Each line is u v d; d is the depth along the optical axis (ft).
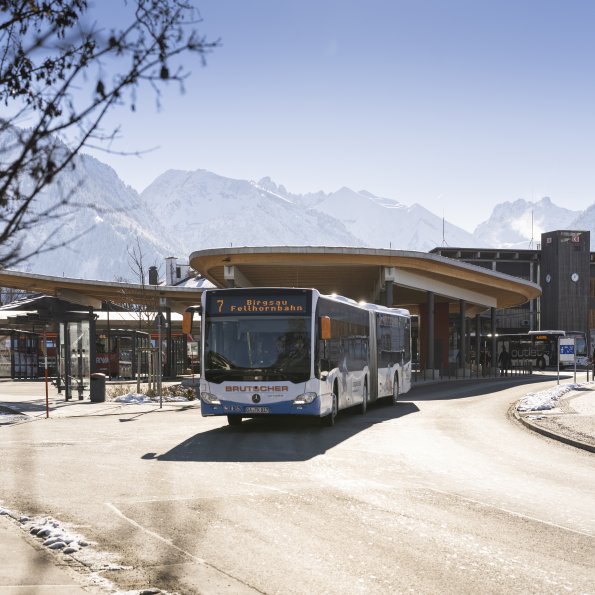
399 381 96.48
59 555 23.07
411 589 20.18
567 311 308.40
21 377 172.65
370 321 82.74
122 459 45.83
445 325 207.31
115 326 199.52
